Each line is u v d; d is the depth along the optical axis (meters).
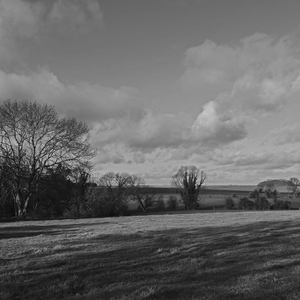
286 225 17.28
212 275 7.46
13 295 6.46
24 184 38.28
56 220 28.77
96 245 12.16
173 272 7.86
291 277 7.00
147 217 29.70
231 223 19.86
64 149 39.00
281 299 5.75
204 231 15.74
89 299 6.07
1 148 36.38
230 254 9.86
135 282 7.05
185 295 6.08
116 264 8.88
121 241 13.10
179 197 75.94
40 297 6.31
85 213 47.09
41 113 37.94
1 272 8.28
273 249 10.39
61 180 40.53
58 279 7.46
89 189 49.62
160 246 11.62
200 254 10.01
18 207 38.38
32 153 38.03
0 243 13.29
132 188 72.75
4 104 36.62
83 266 8.74
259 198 69.81
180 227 18.23
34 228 20.41
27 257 10.10
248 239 12.68
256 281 6.83
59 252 10.88
